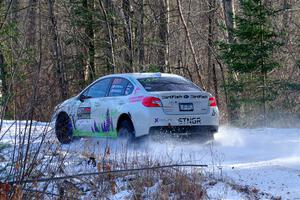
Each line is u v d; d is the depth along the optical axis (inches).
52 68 1061.8
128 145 758.5
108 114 803.4
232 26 1569.9
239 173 565.3
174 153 701.3
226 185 515.5
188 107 765.3
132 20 1868.8
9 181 461.4
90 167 593.9
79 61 1987.0
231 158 675.4
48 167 540.4
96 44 1967.3
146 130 745.6
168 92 757.3
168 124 748.0
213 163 618.8
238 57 1370.6
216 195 487.8
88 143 719.7
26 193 457.7
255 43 1349.7
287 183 517.0
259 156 690.2
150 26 1915.6
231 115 1416.1
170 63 2162.9
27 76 508.7
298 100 1475.1
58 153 586.2
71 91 1951.3
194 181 512.1
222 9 2160.4
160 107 748.6
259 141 837.2
